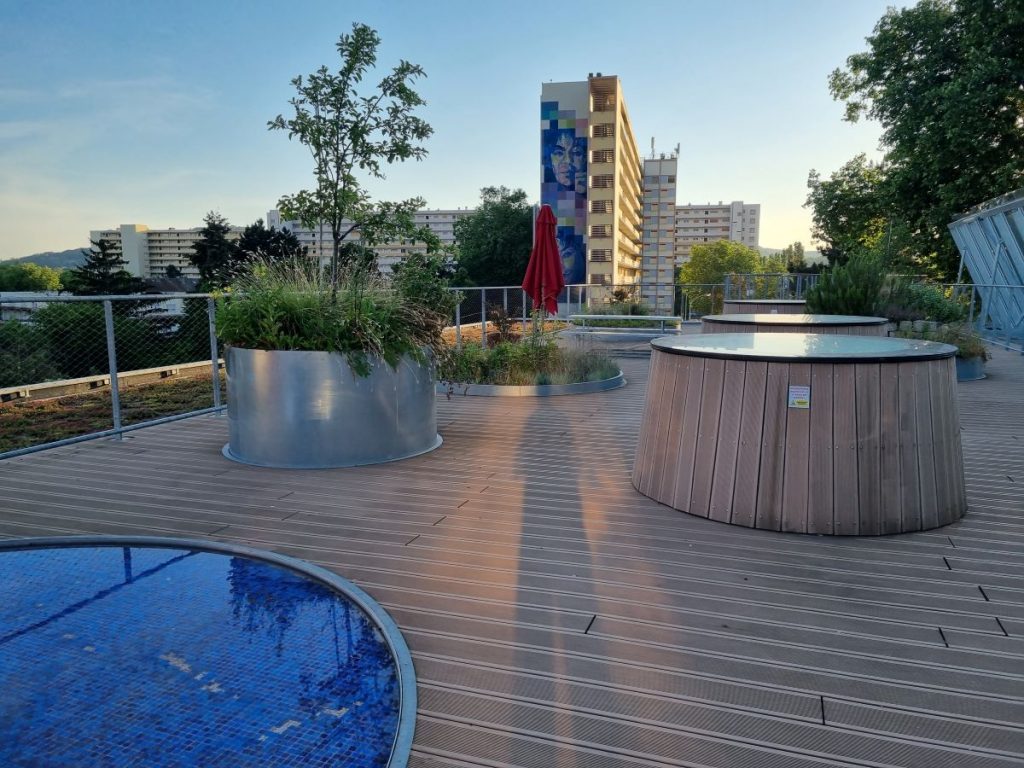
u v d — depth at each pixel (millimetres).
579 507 3746
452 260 5770
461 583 2748
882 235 20547
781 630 2355
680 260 158000
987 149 16703
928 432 3328
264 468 4586
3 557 3039
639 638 2297
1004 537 3268
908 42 18344
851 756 1689
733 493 3428
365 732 1799
